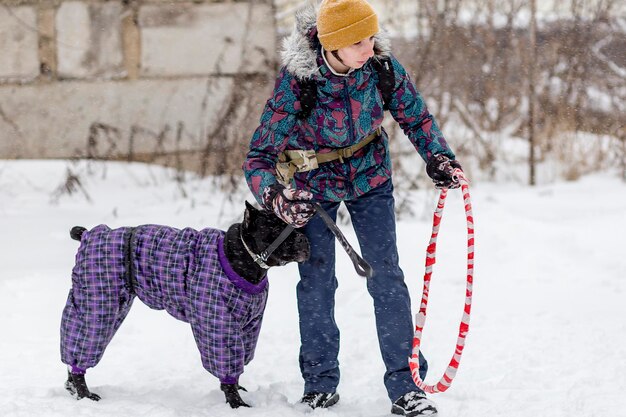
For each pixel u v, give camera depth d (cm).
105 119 1468
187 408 605
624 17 1645
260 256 574
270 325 845
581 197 1413
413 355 562
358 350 765
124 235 613
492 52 1583
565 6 1638
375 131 598
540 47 1602
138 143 1480
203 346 587
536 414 605
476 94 1584
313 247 604
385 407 624
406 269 1014
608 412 602
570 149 1577
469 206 543
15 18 1432
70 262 1023
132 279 609
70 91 1459
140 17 1453
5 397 622
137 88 1468
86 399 612
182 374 707
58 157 1476
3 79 1446
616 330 802
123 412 589
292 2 1560
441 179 576
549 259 1049
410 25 1575
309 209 529
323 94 562
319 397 613
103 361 741
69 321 611
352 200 605
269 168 572
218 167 1394
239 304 580
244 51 1455
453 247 1080
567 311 877
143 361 743
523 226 1155
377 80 573
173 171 1476
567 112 1585
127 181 1413
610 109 1622
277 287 964
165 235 610
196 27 1463
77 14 1443
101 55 1457
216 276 580
